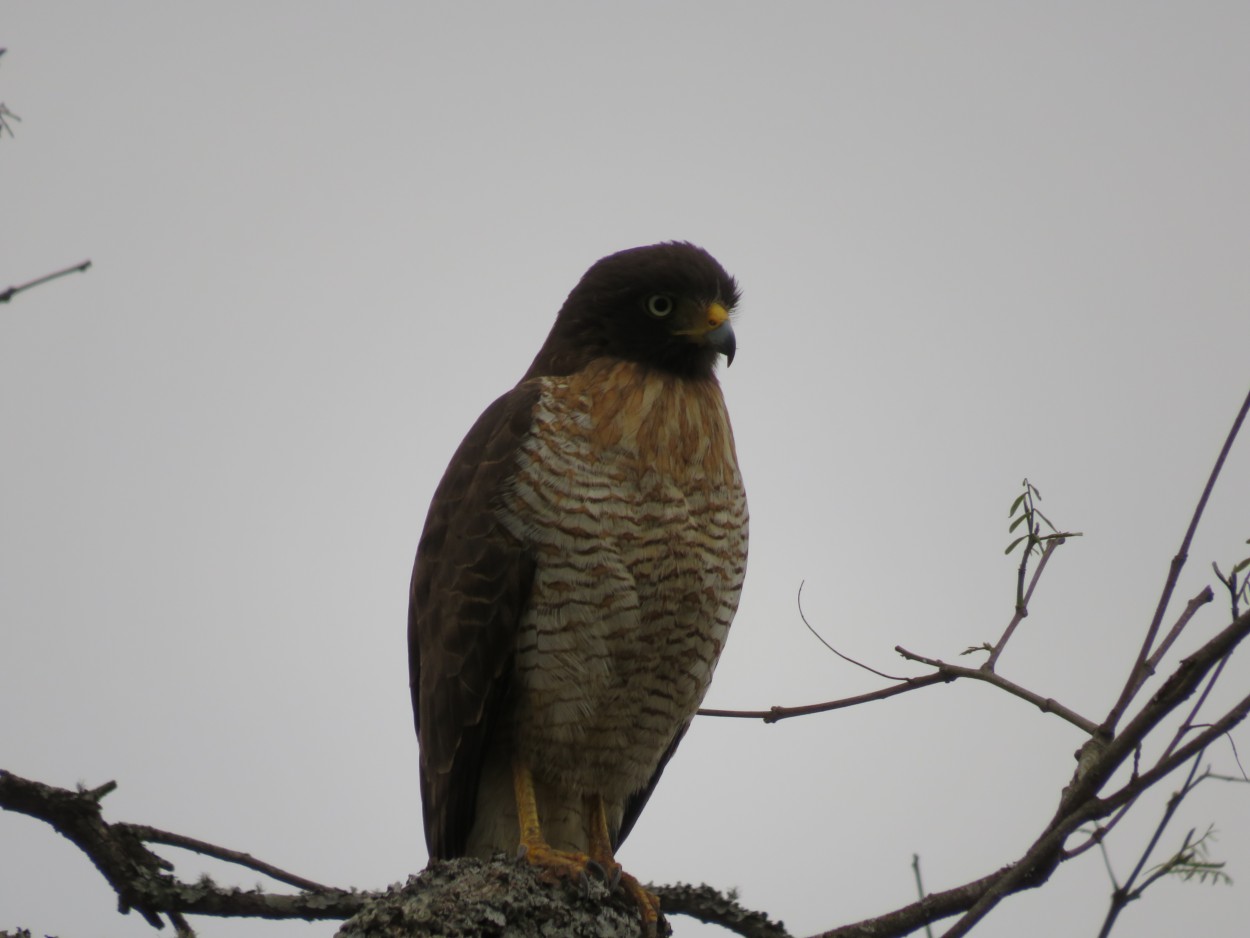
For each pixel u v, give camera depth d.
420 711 11.95
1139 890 6.86
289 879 8.95
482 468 11.20
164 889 8.53
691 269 11.73
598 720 11.25
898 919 8.52
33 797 8.51
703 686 11.70
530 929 8.21
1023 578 8.55
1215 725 6.81
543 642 10.98
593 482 10.88
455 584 11.18
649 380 11.32
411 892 8.29
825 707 8.89
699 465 11.12
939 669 8.55
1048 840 6.89
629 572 10.89
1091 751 7.45
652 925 9.79
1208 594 7.59
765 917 10.03
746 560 11.69
